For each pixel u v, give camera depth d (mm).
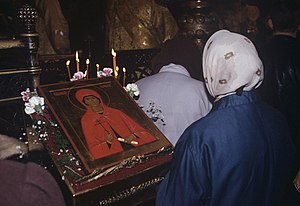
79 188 1198
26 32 1576
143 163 1338
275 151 1106
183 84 1649
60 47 4004
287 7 1926
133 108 1489
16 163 733
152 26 3768
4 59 1567
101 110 1420
